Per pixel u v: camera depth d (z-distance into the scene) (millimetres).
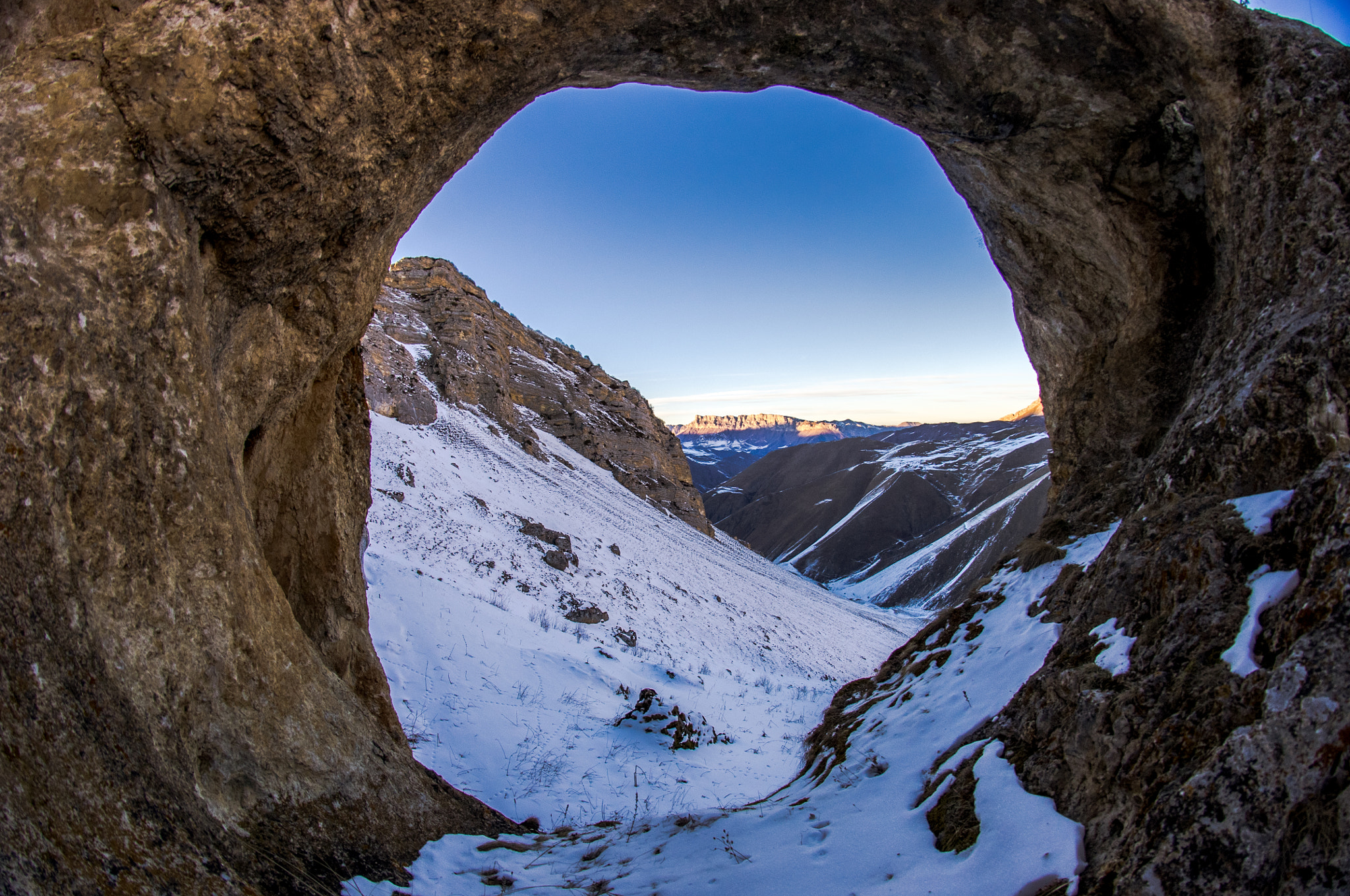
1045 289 9102
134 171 3896
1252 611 3660
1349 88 5230
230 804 3918
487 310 64875
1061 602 6582
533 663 14828
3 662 2744
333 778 4746
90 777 2908
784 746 14156
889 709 7367
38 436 3213
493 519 30938
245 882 3424
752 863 4594
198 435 4086
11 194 3410
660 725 12695
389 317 53125
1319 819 2445
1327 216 4988
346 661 7066
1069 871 3305
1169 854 2730
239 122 4219
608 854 5633
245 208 4516
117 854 2814
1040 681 5078
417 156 5875
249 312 5066
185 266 4125
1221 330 6035
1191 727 3275
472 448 41188
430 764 8766
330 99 4688
